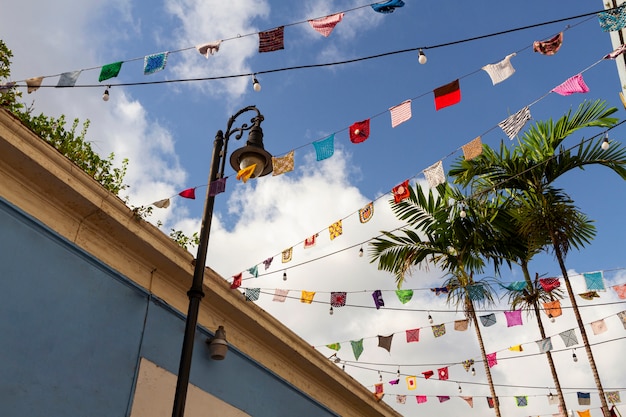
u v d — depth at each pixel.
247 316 9.12
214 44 6.77
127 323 7.38
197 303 6.46
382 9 6.20
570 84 6.49
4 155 6.58
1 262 6.23
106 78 6.88
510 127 7.07
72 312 6.77
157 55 6.88
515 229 12.81
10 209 6.50
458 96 6.81
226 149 7.76
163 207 8.28
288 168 7.67
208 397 8.12
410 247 13.41
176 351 7.91
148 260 8.02
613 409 12.22
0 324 6.01
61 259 6.87
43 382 6.19
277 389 9.55
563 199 12.62
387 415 11.96
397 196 8.31
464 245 13.05
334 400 10.91
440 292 10.50
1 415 5.71
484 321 10.38
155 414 7.25
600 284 9.73
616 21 6.08
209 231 7.09
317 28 6.45
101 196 7.44
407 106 7.14
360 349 10.28
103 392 6.76
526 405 12.62
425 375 12.04
